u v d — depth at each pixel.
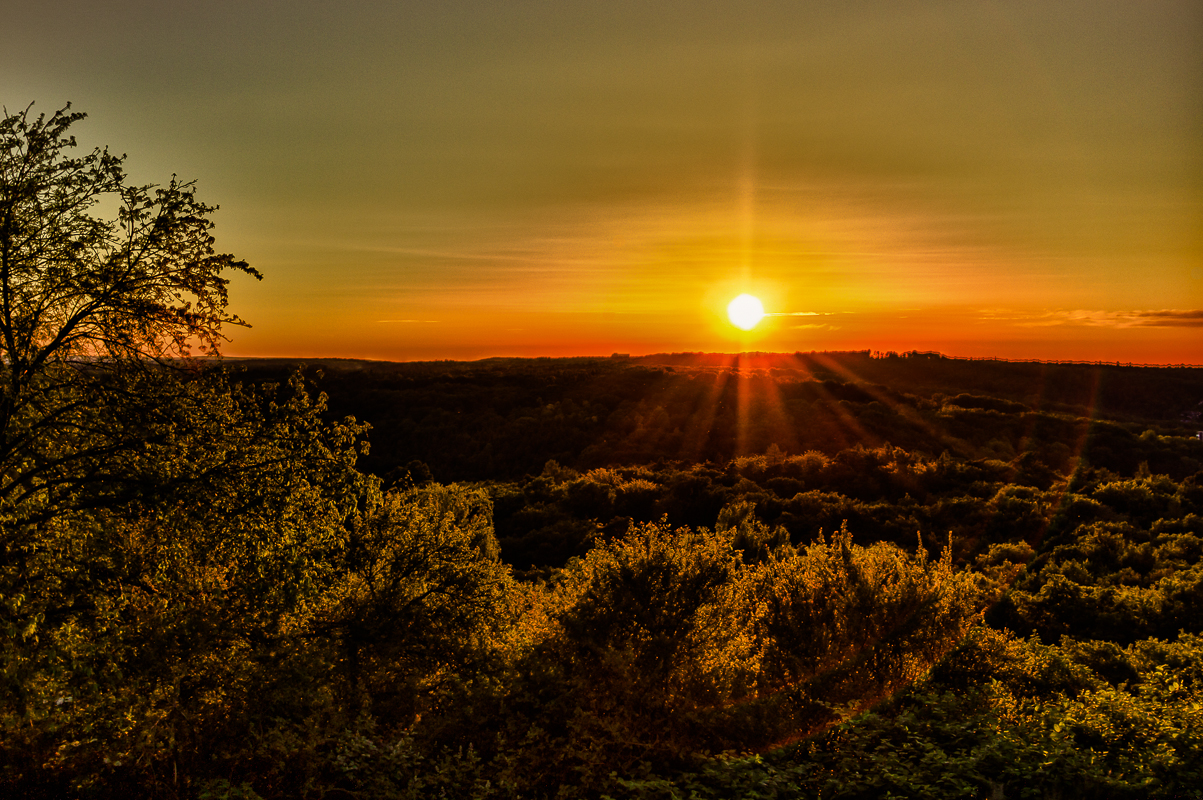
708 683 8.60
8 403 10.54
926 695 8.76
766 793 6.63
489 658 12.10
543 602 10.98
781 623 9.43
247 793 6.39
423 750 7.79
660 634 8.97
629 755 7.86
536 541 50.16
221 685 7.74
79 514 10.28
